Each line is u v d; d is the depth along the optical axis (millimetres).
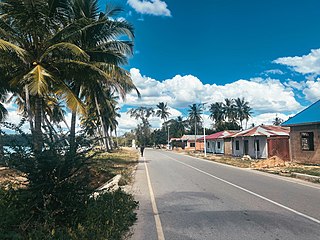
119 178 14672
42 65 15969
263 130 33844
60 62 16141
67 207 6086
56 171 6055
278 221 7043
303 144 25203
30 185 5969
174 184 13695
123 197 9172
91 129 6801
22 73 15789
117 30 20250
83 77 17781
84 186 6473
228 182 14273
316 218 7305
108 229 5918
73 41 17422
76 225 5945
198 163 28016
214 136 52812
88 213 6477
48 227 5426
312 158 23844
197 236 6016
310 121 23438
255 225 6723
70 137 6410
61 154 6219
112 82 17812
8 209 5832
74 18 18672
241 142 37750
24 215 5777
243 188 12312
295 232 6160
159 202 9555
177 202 9523
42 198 5871
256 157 33219
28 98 15664
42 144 6109
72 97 15672
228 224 6836
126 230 6426
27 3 14727
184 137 87000
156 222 7129
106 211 6891
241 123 99000
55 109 20406
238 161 29047
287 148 31500
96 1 20078
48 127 6449
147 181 14875
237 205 8938
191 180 15180
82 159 6371
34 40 15914
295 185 13188
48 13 15797
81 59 16719
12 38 14984
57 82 15836
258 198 10047
